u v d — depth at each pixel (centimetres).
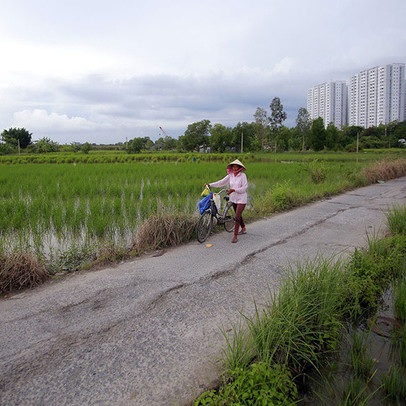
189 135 9462
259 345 313
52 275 550
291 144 9550
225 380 276
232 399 251
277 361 308
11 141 9125
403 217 773
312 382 302
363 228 809
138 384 285
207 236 737
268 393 253
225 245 691
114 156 5003
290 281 430
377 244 571
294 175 1866
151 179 1700
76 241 735
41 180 1580
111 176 1827
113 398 270
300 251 636
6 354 329
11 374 300
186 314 402
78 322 390
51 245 713
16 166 2569
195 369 302
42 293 479
